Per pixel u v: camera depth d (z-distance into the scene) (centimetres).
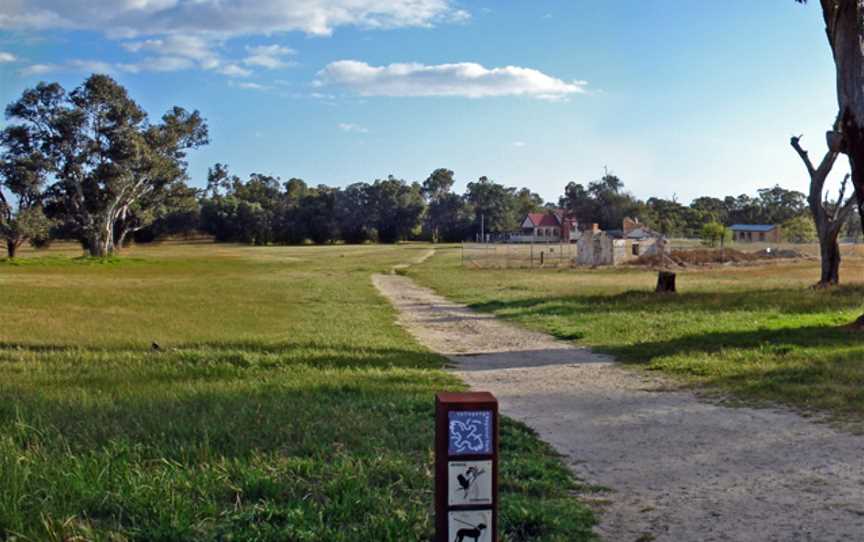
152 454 734
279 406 996
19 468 642
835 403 1073
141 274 6044
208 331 2223
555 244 12694
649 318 2347
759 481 729
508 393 1284
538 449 855
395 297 3925
